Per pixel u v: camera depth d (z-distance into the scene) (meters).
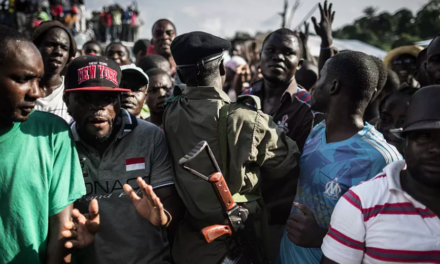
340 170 1.94
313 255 2.03
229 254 2.05
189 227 2.18
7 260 1.61
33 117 1.73
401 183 1.50
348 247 1.50
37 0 11.74
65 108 3.12
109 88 1.90
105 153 1.99
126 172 2.00
